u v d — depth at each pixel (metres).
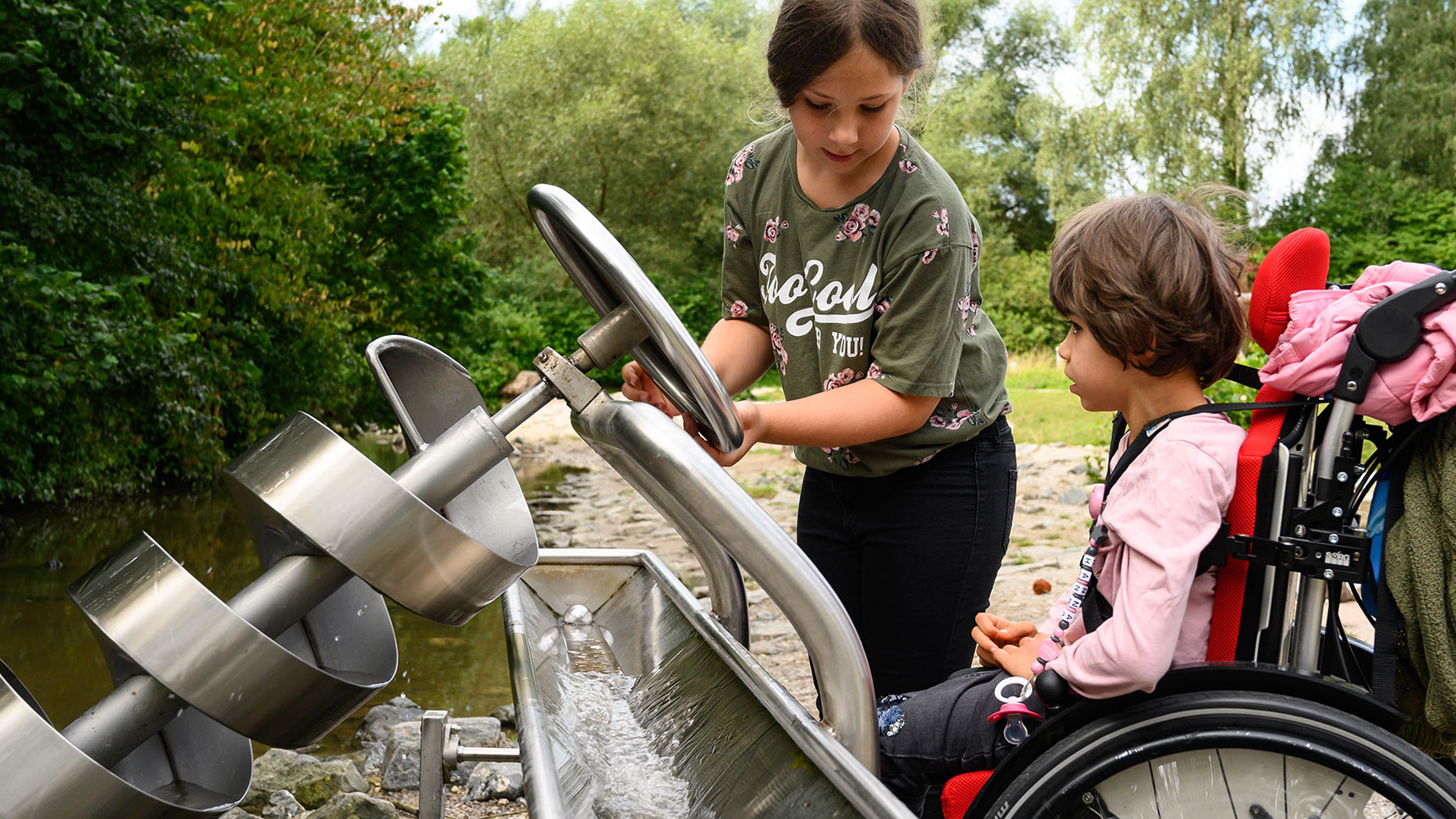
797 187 1.91
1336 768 1.19
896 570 1.97
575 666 1.69
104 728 1.00
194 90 9.70
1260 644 1.35
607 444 1.15
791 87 1.61
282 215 11.88
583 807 1.07
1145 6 23.44
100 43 8.20
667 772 1.28
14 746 0.95
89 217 8.33
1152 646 1.26
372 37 14.34
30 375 7.39
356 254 14.88
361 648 1.19
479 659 4.28
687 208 27.11
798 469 10.18
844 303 1.86
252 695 0.98
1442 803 1.16
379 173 15.70
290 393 12.12
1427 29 25.19
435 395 1.32
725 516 1.03
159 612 0.97
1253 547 1.31
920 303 1.74
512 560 1.02
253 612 1.01
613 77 26.56
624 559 1.99
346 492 0.97
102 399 8.58
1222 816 1.24
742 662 1.25
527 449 13.64
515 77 26.73
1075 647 1.34
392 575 0.97
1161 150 23.27
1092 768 1.25
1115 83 23.80
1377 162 25.42
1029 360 24.12
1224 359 1.46
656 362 1.13
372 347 1.22
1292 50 23.28
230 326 10.76
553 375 1.10
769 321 2.06
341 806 2.45
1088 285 1.47
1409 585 1.27
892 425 1.73
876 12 1.53
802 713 1.04
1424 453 1.31
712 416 1.07
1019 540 6.24
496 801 2.66
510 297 25.88
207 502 9.24
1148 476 1.35
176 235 9.96
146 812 1.00
